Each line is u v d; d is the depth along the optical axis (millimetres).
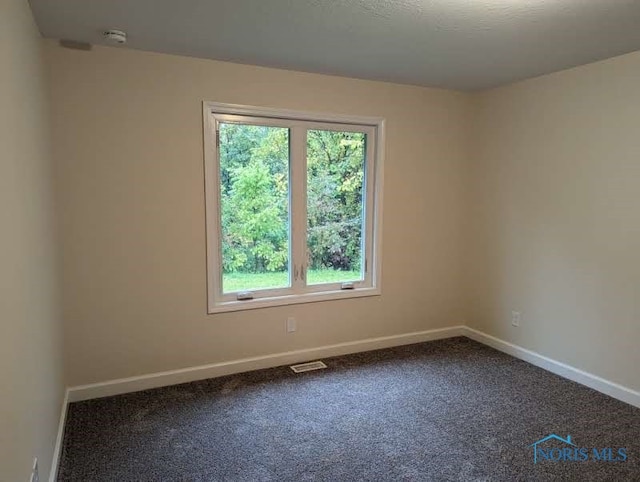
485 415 2688
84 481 2047
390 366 3459
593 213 3010
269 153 3334
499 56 2818
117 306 2889
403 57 2854
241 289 3338
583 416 2676
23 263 1612
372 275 3805
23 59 1793
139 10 2090
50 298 2248
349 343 3736
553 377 3258
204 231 3088
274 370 3361
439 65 3047
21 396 1492
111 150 2771
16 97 1613
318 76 3336
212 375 3209
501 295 3805
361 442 2389
